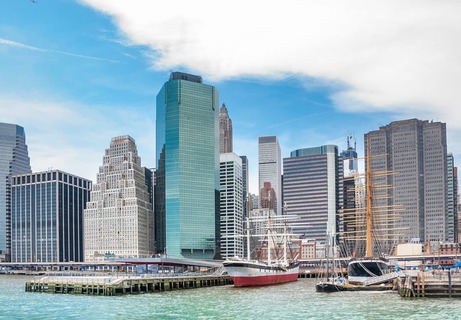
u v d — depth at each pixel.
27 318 105.75
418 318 94.38
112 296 147.88
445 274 140.00
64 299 140.62
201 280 191.62
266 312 108.00
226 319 99.56
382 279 151.50
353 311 105.81
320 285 150.75
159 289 168.00
